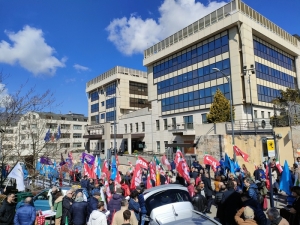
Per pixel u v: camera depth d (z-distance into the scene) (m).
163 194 7.23
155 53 43.47
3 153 14.27
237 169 13.55
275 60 36.75
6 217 6.45
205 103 34.50
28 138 18.28
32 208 6.41
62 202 7.73
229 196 6.64
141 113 47.19
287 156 18.66
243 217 5.66
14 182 14.05
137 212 7.11
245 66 28.73
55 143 19.14
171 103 40.28
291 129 18.61
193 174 12.06
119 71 56.53
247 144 21.02
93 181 12.45
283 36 38.75
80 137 83.75
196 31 36.06
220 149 21.16
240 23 30.84
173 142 38.78
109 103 59.28
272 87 34.88
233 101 30.83
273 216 5.20
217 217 7.14
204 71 35.00
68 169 20.00
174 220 6.03
